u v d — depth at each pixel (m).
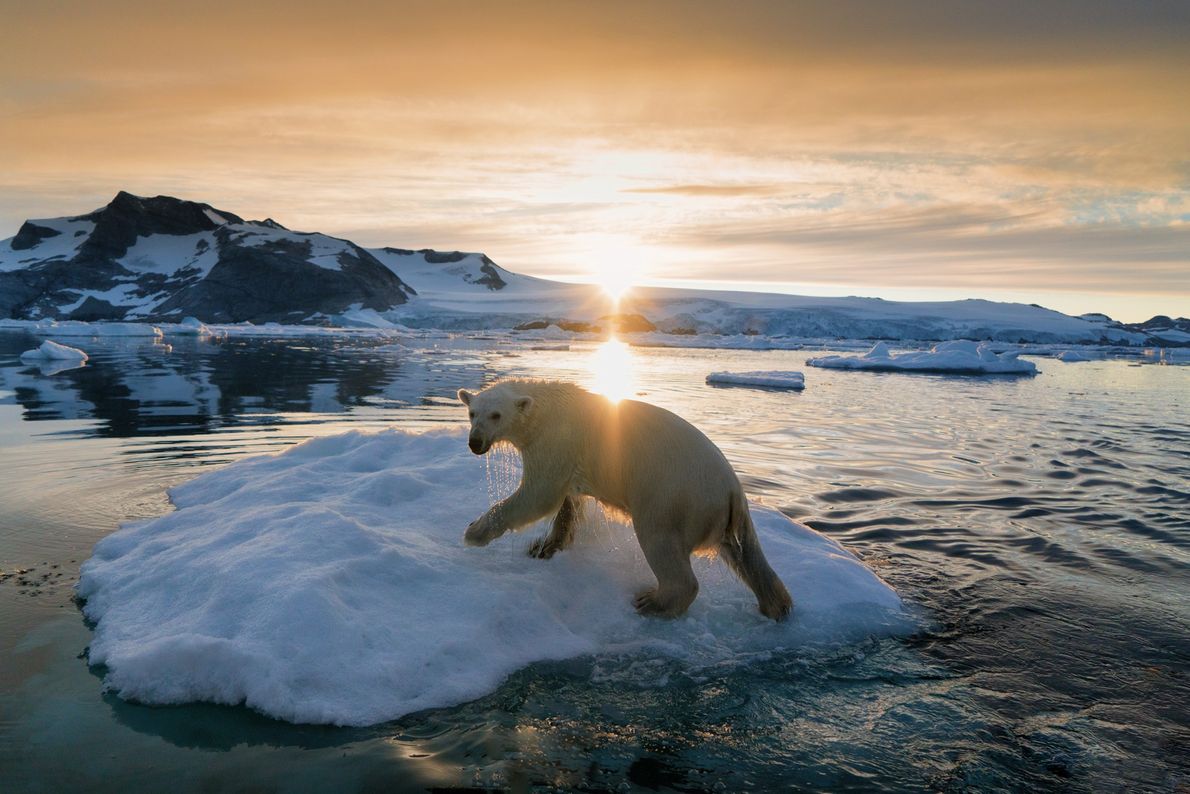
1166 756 3.26
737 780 3.00
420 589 4.37
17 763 2.96
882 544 6.23
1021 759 3.21
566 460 4.75
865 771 3.10
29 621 4.21
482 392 5.00
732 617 4.62
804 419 14.03
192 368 22.53
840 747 3.28
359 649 3.72
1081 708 3.67
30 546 5.41
